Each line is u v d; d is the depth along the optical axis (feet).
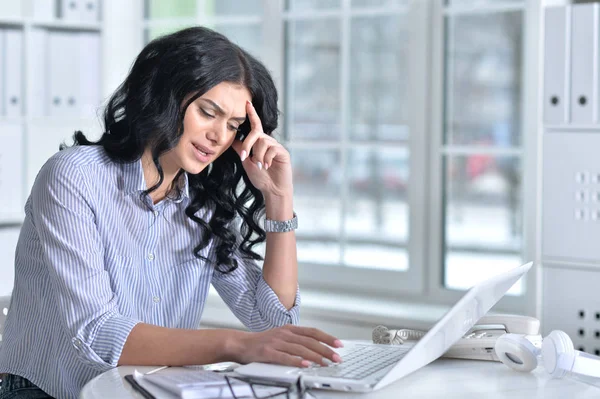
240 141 5.97
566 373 4.75
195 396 4.08
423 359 4.58
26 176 10.30
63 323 5.08
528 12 8.64
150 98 5.32
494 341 5.13
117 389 4.40
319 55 12.08
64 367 5.38
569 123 7.52
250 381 4.43
